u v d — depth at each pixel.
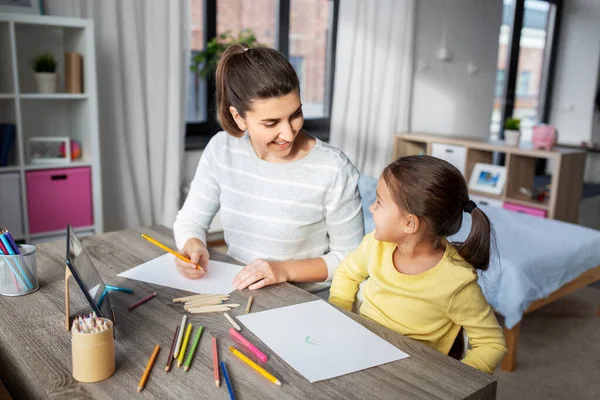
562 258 2.27
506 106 5.74
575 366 2.26
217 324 0.99
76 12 2.84
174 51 3.17
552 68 6.30
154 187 3.32
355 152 4.31
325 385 0.80
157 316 1.02
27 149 2.67
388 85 4.41
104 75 3.03
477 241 1.08
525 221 2.70
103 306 0.97
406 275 1.09
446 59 4.85
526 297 2.07
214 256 1.35
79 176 2.76
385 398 0.77
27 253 1.11
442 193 1.01
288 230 1.31
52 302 1.08
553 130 3.60
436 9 4.67
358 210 1.32
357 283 1.25
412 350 0.92
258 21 3.94
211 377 0.81
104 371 0.80
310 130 4.38
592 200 5.35
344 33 4.07
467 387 0.81
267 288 1.17
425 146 4.64
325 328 0.99
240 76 1.12
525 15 5.76
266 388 0.79
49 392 0.77
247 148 1.33
